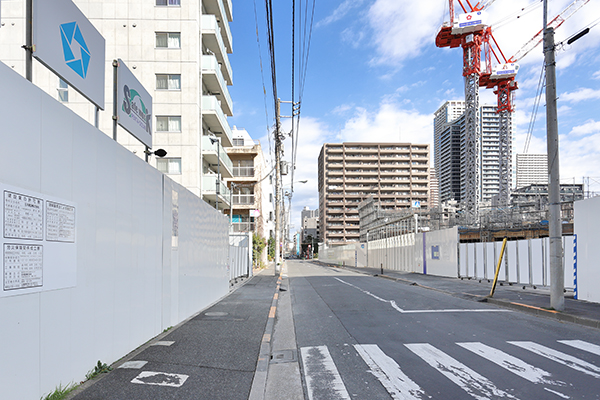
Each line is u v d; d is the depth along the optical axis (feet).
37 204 12.92
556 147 34.47
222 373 17.37
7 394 11.43
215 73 101.30
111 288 18.54
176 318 28.99
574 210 41.04
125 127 23.71
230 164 124.57
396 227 130.62
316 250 535.60
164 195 26.48
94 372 16.70
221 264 47.78
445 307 38.50
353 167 466.29
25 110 12.35
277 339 26.45
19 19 89.45
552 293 33.50
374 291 55.31
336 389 16.17
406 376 17.58
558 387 15.83
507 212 107.96
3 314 11.31
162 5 96.89
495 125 472.44
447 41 279.49
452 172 582.76
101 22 96.17
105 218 18.01
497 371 18.02
